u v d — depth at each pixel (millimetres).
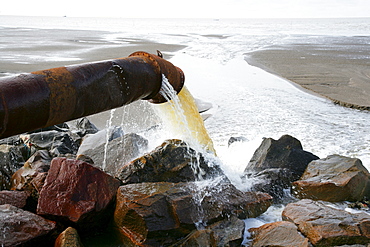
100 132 6855
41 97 3422
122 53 27188
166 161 5230
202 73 19094
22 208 4387
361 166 5594
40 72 3604
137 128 9336
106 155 5863
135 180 4973
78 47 32312
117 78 4340
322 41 44781
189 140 6293
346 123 10398
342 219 4176
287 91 15016
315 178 5520
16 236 3674
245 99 13422
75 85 3766
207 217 4324
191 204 4336
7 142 6930
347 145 8406
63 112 3666
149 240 4070
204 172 5465
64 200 4184
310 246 3850
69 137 7270
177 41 42719
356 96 14039
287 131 9531
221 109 11938
